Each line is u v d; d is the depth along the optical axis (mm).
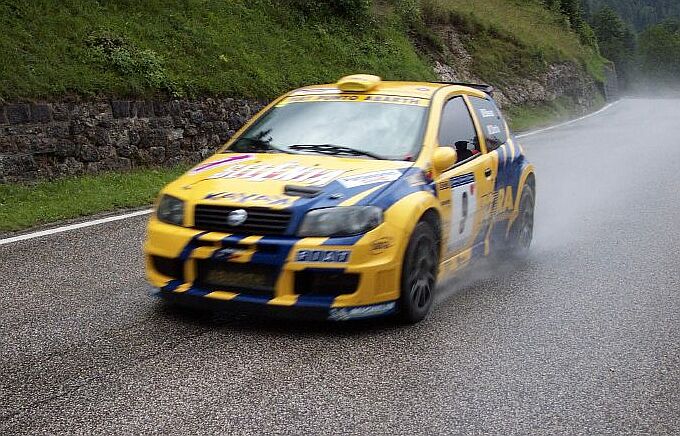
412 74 23812
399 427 3535
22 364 4301
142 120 12383
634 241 8078
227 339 4723
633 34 113500
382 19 26391
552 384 4098
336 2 23594
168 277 4895
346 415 3656
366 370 4242
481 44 31875
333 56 21031
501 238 6809
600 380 4168
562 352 4609
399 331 4938
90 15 13695
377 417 3639
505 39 33812
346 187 4832
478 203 6082
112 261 6855
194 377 4105
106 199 9914
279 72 17516
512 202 6922
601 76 46531
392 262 4730
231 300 4652
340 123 5777
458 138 6047
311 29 21578
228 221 4668
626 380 4180
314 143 5605
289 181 4898
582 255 7402
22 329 4922
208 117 13938
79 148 11219
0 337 4766
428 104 5914
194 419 3590
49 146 10758
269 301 4590
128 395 3861
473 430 3520
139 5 15430
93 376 4117
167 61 13992
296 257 4555
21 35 11789
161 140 12758
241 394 3887
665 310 5539
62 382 4035
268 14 20312
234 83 15008
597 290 6082
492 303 5656
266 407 3734
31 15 12453
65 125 11008
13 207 9125
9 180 10164
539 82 32656
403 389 3982
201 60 15102
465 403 3820
